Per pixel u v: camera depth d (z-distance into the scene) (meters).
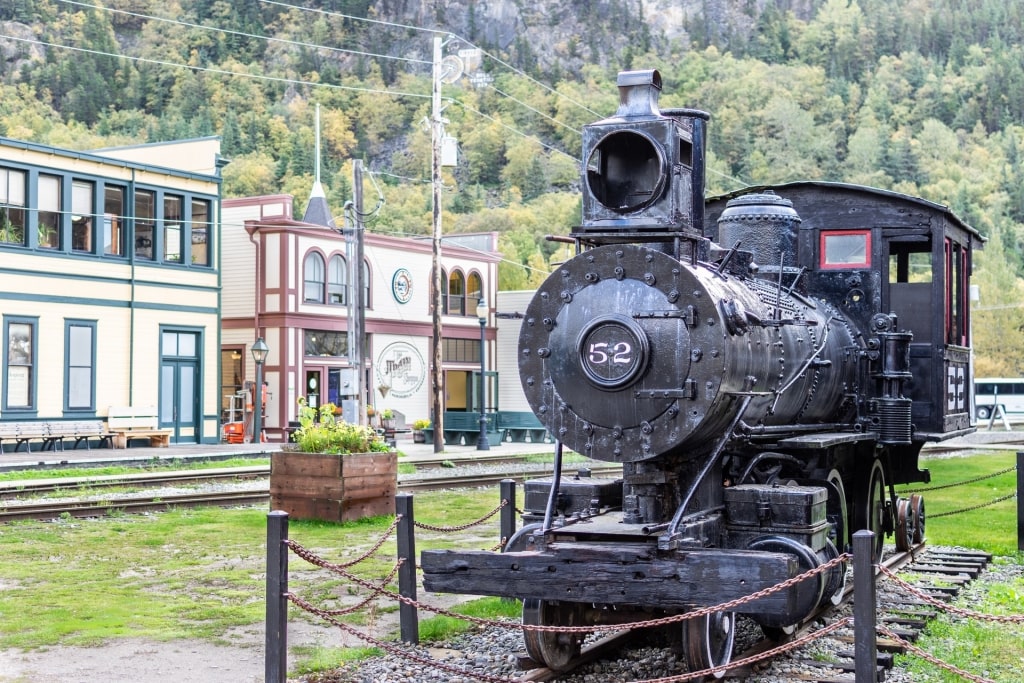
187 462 25.69
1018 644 9.00
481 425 32.16
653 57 165.12
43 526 15.30
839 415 10.98
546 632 7.93
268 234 34.62
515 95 130.50
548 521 7.89
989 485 21.38
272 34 158.62
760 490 8.27
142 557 12.95
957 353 12.98
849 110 151.62
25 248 27.81
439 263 30.52
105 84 134.75
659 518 7.97
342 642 8.99
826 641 9.11
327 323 35.72
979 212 118.88
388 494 16.23
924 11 181.38
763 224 10.84
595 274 8.09
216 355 32.75
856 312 12.04
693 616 7.14
